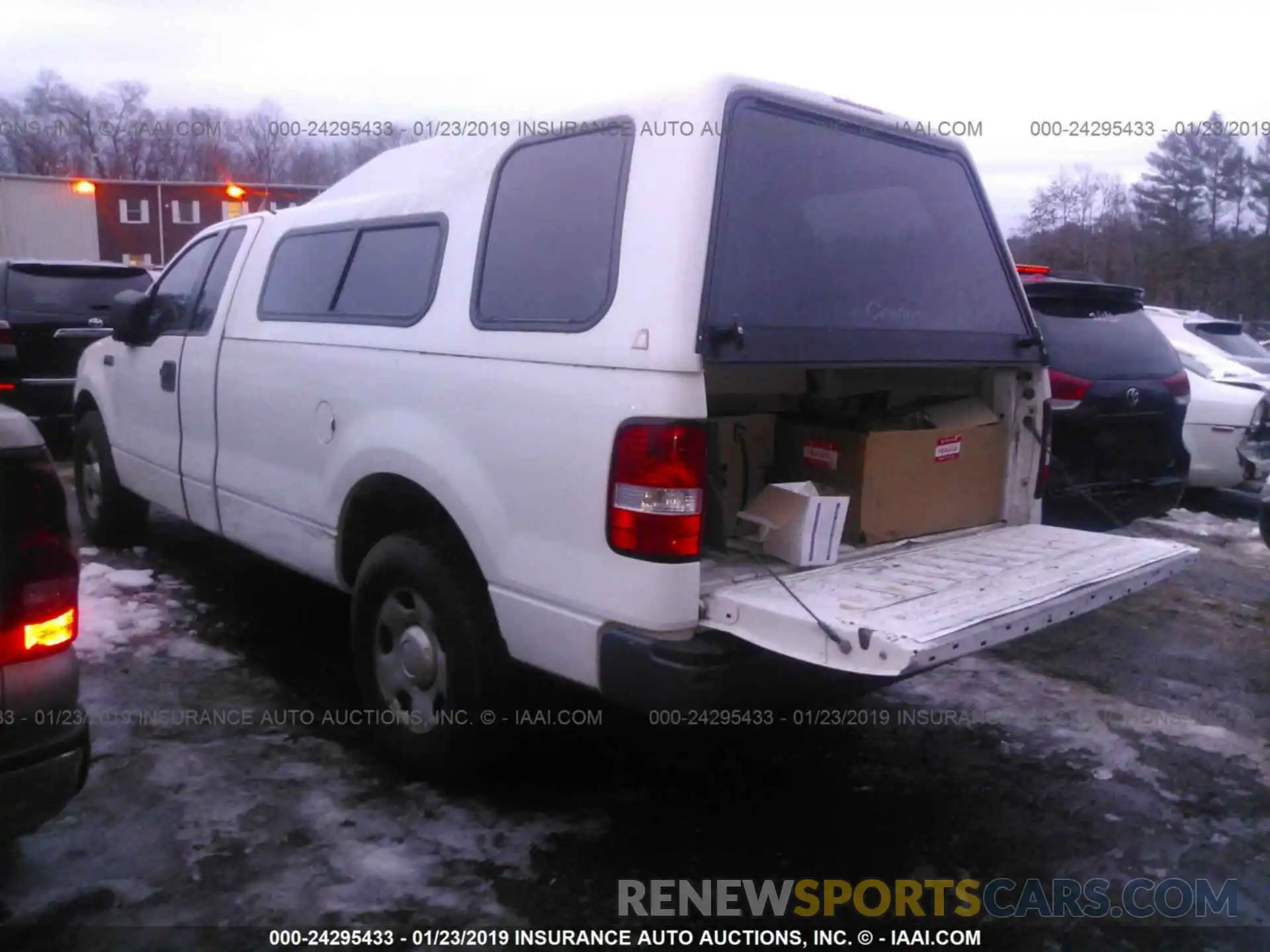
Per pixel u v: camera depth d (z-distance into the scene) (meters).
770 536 3.40
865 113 3.66
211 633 5.23
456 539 3.63
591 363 3.06
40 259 9.70
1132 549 3.76
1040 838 3.64
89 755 2.85
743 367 3.18
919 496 3.79
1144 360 6.22
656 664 2.93
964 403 4.12
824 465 3.69
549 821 3.61
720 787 3.92
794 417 3.90
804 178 3.41
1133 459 6.11
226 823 3.50
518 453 3.26
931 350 3.66
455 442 3.48
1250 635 5.82
